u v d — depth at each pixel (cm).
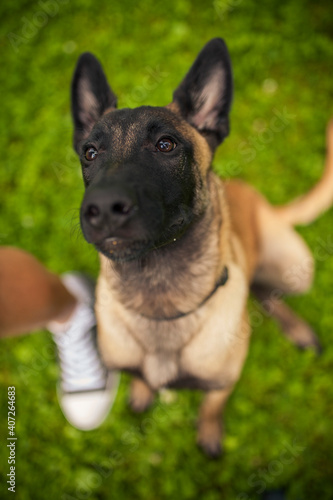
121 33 496
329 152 328
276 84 466
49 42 500
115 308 246
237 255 268
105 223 165
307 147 444
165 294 227
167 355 256
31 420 361
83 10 508
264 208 335
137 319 242
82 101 237
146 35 494
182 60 476
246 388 369
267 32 484
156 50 480
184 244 212
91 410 347
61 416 364
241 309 251
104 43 491
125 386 375
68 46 496
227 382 272
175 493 334
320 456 342
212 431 340
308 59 470
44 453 350
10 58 494
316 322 391
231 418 357
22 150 455
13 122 465
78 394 346
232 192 310
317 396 363
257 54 474
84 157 207
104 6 508
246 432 352
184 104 221
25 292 285
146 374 269
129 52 482
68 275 366
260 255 332
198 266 221
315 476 334
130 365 270
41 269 304
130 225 169
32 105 471
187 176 201
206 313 238
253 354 378
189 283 224
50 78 484
